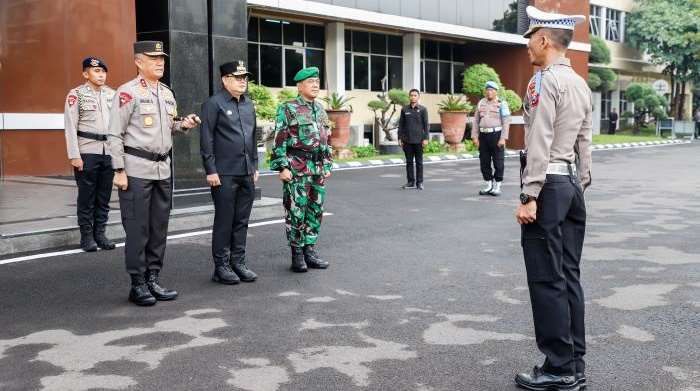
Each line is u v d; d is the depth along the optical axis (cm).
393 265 658
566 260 374
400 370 392
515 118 2581
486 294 554
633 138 3369
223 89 604
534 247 364
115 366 401
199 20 908
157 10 885
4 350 429
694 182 1407
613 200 1127
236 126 595
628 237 794
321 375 385
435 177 1540
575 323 373
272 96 1827
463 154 2214
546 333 363
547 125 352
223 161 593
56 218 798
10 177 1239
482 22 2484
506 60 2662
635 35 3828
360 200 1132
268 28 2062
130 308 522
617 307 512
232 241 609
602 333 454
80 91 707
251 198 611
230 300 544
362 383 373
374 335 454
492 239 789
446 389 366
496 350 424
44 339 450
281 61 2105
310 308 519
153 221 548
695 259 674
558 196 358
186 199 905
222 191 592
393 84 2477
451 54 2723
